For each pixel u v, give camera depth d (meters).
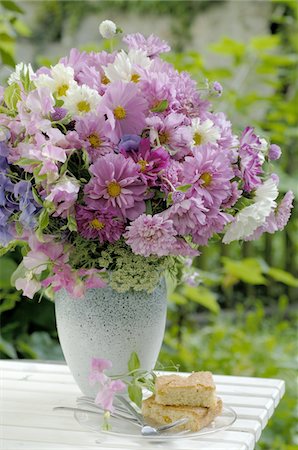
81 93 1.73
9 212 1.73
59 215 1.74
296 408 2.87
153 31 5.02
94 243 1.76
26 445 1.69
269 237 4.30
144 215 1.69
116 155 1.71
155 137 1.74
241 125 3.52
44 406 1.87
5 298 2.75
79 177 1.74
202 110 1.82
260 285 4.36
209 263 4.12
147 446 1.69
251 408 1.87
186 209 1.70
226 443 1.71
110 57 1.84
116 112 1.74
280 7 4.51
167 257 1.79
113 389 1.70
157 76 1.76
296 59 3.70
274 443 2.75
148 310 1.81
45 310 2.75
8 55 2.74
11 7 2.77
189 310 3.50
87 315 1.80
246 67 4.07
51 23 5.21
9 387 1.97
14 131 1.74
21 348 2.74
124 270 1.77
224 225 1.78
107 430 1.72
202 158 1.72
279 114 3.73
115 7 5.11
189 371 2.99
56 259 1.75
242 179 1.79
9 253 2.70
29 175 1.74
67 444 1.70
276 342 3.46
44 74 1.79
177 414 1.74
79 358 1.83
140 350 1.82
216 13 4.88
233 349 3.09
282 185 3.50
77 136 1.71
